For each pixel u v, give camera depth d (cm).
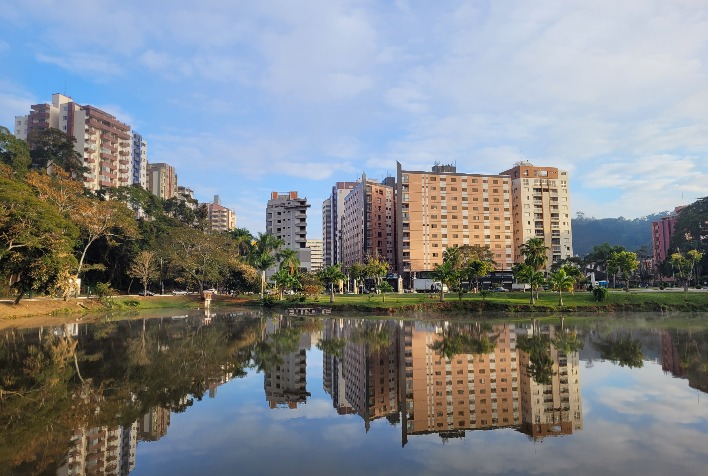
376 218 18738
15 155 9694
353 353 3725
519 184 16025
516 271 10262
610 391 2366
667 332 5097
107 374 2744
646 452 1497
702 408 2023
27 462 1409
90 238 8662
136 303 9294
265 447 1570
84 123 16588
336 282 9762
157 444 1591
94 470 1348
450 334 5000
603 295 8944
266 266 11169
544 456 1480
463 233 15688
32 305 7069
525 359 3350
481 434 1728
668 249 17900
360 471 1363
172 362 3167
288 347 4003
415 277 15262
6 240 5900
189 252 10919
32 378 2622
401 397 2339
